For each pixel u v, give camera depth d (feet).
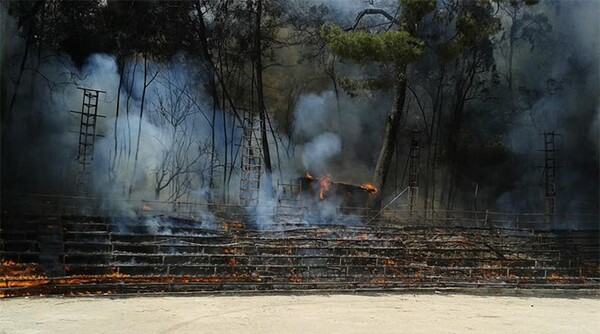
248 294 62.49
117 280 62.59
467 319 49.98
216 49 110.93
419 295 66.49
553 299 66.64
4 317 44.09
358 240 81.71
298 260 76.28
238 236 80.07
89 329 40.42
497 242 88.22
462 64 118.11
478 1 100.01
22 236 67.87
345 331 42.34
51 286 57.62
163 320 45.06
